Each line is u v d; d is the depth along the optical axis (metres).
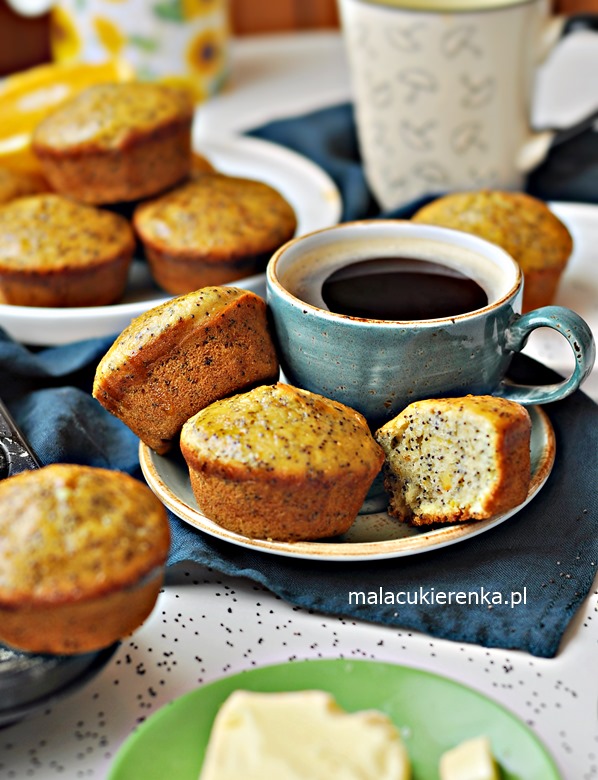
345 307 0.59
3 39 1.03
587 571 0.56
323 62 1.04
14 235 0.71
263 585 0.57
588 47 1.00
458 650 0.54
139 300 0.74
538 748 0.48
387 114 0.78
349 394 0.59
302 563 0.56
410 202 0.75
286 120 0.89
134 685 0.53
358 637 0.55
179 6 0.90
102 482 0.52
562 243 0.69
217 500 0.56
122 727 0.51
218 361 0.58
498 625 0.54
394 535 0.57
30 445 0.61
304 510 0.55
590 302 0.72
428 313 0.59
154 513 0.52
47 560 0.50
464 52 0.74
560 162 0.83
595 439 0.61
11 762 0.50
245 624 0.55
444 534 0.56
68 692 0.51
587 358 0.58
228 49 0.97
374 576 0.56
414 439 0.57
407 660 0.54
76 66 0.84
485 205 0.69
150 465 0.59
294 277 0.61
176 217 0.71
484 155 0.78
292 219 0.73
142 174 0.72
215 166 0.84
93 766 0.50
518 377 0.65
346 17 0.77
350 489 0.55
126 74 0.85
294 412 0.56
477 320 0.57
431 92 0.76
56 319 0.68
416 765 0.49
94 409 0.64
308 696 0.49
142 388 0.58
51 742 0.51
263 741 0.48
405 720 0.50
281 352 0.60
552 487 0.60
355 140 0.88
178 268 0.71
